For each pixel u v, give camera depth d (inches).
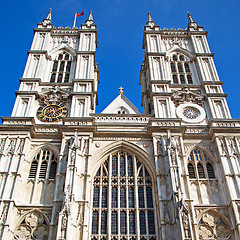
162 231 1379.2
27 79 1998.0
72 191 1432.1
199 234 1438.2
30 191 1565.0
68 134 1691.7
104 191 1578.5
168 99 1923.0
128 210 1513.3
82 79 2009.1
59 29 2406.5
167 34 2399.1
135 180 1601.9
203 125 1809.8
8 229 1375.5
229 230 1448.1
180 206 1353.3
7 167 1566.2
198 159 1690.5
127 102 2052.2
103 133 1739.7
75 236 1362.0
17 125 1705.2
